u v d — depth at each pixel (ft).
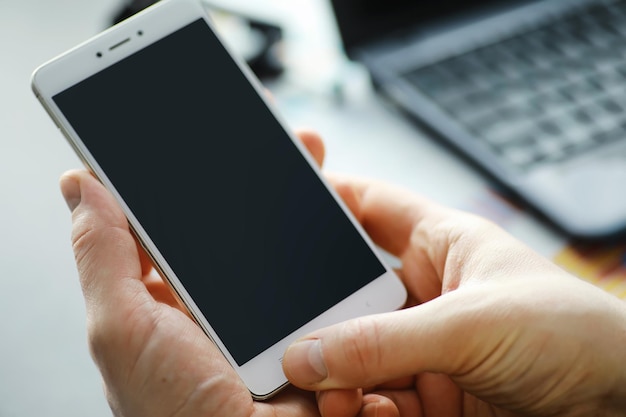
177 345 2.04
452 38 3.42
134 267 2.15
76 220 2.18
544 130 3.00
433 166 3.06
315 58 3.58
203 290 2.28
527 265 2.22
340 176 2.80
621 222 2.65
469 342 2.05
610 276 2.63
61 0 3.97
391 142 3.17
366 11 3.36
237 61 2.50
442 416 2.50
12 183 3.24
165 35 2.46
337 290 2.36
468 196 2.93
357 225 2.43
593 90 3.14
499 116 3.08
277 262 2.36
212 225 2.35
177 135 2.40
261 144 2.46
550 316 2.05
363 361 2.05
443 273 2.48
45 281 2.89
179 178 2.36
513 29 3.44
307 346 2.09
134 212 2.30
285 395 2.29
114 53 2.40
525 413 2.27
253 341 2.27
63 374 2.59
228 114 2.46
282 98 3.41
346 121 3.29
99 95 2.36
